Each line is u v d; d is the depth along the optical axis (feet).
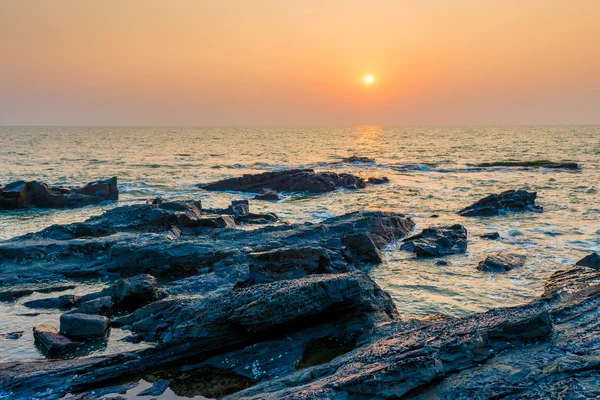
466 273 72.08
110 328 49.98
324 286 43.83
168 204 103.40
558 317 38.78
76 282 66.18
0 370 39.22
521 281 67.72
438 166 242.17
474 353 33.12
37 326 49.47
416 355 32.58
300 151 386.11
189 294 57.26
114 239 76.28
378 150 386.52
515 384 29.37
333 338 42.80
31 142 508.12
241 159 305.32
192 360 41.52
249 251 71.67
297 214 123.24
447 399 28.86
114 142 533.55
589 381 28.48
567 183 170.81
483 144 447.42
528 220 110.93
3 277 65.46
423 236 90.02
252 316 41.32
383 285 66.90
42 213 124.77
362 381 29.91
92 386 38.11
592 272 53.83
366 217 92.12
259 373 38.86
